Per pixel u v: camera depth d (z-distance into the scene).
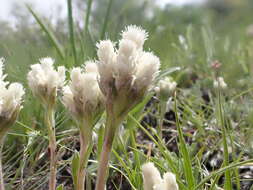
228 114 0.14
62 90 0.08
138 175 0.10
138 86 0.07
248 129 0.13
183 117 0.15
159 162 0.11
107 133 0.07
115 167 0.11
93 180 0.11
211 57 0.21
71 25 0.16
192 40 0.25
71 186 0.11
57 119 0.13
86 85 0.07
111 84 0.07
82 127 0.08
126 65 0.06
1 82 0.07
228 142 0.12
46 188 0.11
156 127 0.15
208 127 0.14
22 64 0.15
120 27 0.20
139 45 0.07
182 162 0.10
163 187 0.06
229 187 0.09
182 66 0.20
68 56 0.16
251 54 0.22
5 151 0.11
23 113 0.13
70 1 0.16
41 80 0.08
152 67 0.07
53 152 0.08
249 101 0.15
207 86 0.18
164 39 0.21
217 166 0.12
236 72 0.20
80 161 0.08
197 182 0.10
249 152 0.12
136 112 0.13
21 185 0.10
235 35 0.32
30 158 0.11
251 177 0.11
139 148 0.13
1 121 0.07
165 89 0.12
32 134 0.11
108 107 0.07
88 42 0.17
